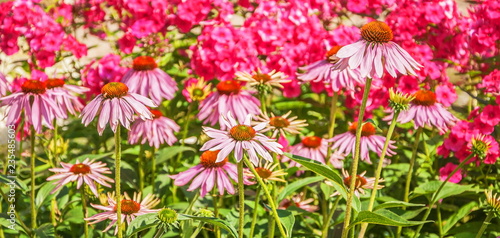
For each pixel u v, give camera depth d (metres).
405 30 4.20
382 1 4.55
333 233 3.72
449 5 4.34
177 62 4.88
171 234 3.55
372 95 4.25
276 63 4.34
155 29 4.53
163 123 3.83
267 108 4.64
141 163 3.91
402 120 3.48
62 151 4.21
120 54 4.95
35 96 3.13
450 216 3.81
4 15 4.32
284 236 2.56
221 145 2.35
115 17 5.07
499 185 3.95
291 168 3.49
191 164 4.30
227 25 4.41
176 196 4.17
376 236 3.99
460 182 4.05
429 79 4.34
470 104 4.39
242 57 4.29
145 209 3.02
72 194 4.05
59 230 3.89
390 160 4.34
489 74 4.03
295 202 3.81
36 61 4.52
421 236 3.82
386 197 3.63
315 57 4.31
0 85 3.28
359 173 4.27
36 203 3.48
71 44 4.49
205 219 2.58
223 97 3.73
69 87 3.44
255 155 2.33
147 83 3.82
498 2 4.12
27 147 4.46
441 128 3.45
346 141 3.52
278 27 4.32
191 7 4.48
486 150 3.09
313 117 4.66
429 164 4.16
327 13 4.70
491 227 3.72
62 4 4.76
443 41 4.34
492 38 4.15
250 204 3.64
